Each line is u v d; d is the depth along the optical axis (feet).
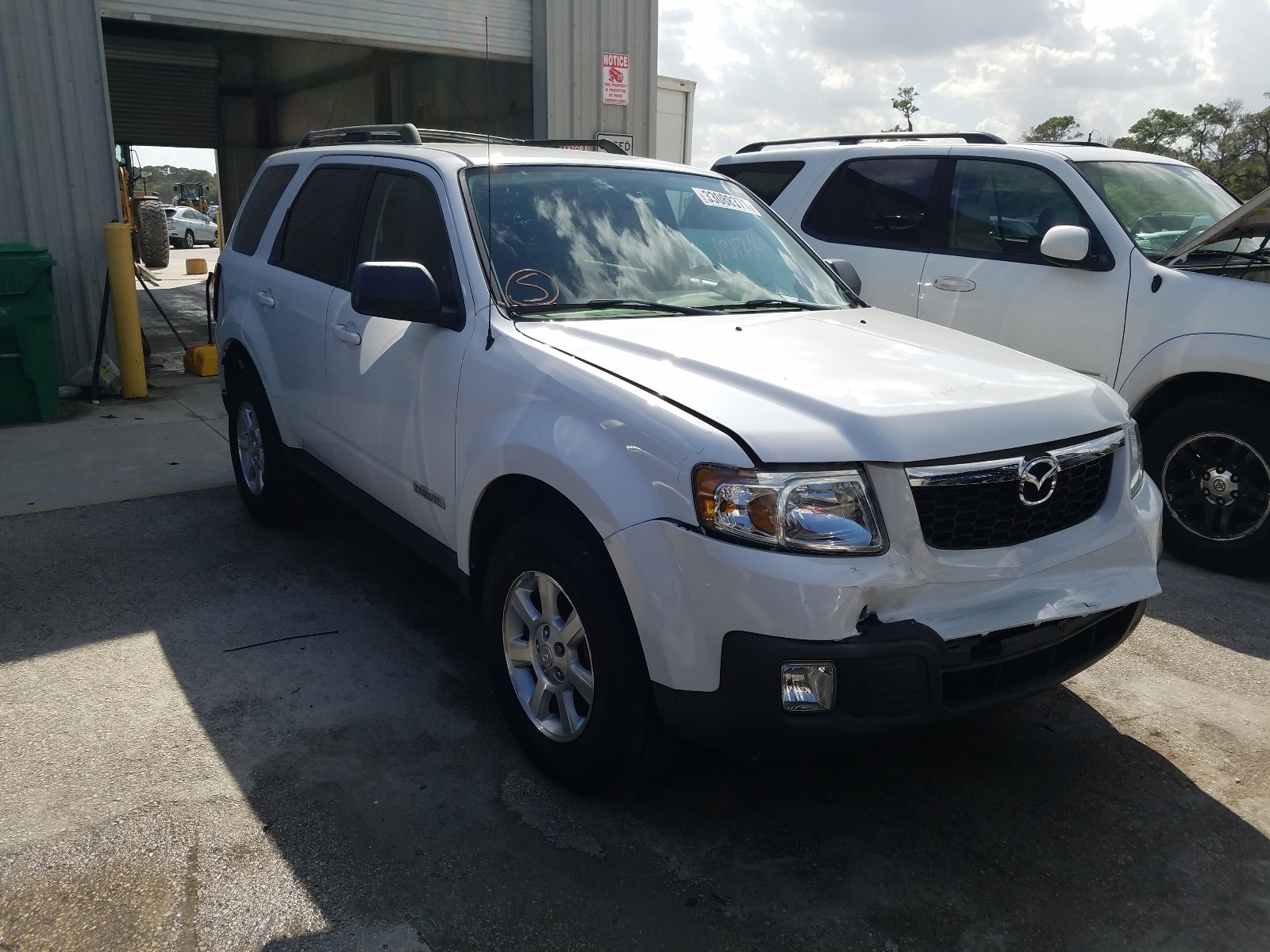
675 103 40.81
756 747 8.24
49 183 25.84
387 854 8.83
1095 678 12.53
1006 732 11.24
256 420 16.78
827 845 9.18
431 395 11.18
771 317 11.50
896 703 8.01
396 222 12.84
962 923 8.20
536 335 10.30
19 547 16.10
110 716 11.06
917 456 8.12
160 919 7.98
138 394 27.17
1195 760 10.71
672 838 9.20
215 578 15.06
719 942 7.90
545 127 35.06
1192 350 15.57
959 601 8.37
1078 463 9.09
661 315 11.22
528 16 34.58
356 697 11.60
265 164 17.89
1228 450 15.69
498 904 8.25
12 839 8.88
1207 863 9.02
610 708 8.87
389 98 47.16
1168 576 15.89
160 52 51.52
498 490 10.28
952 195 19.25
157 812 9.34
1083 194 17.37
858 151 21.02
